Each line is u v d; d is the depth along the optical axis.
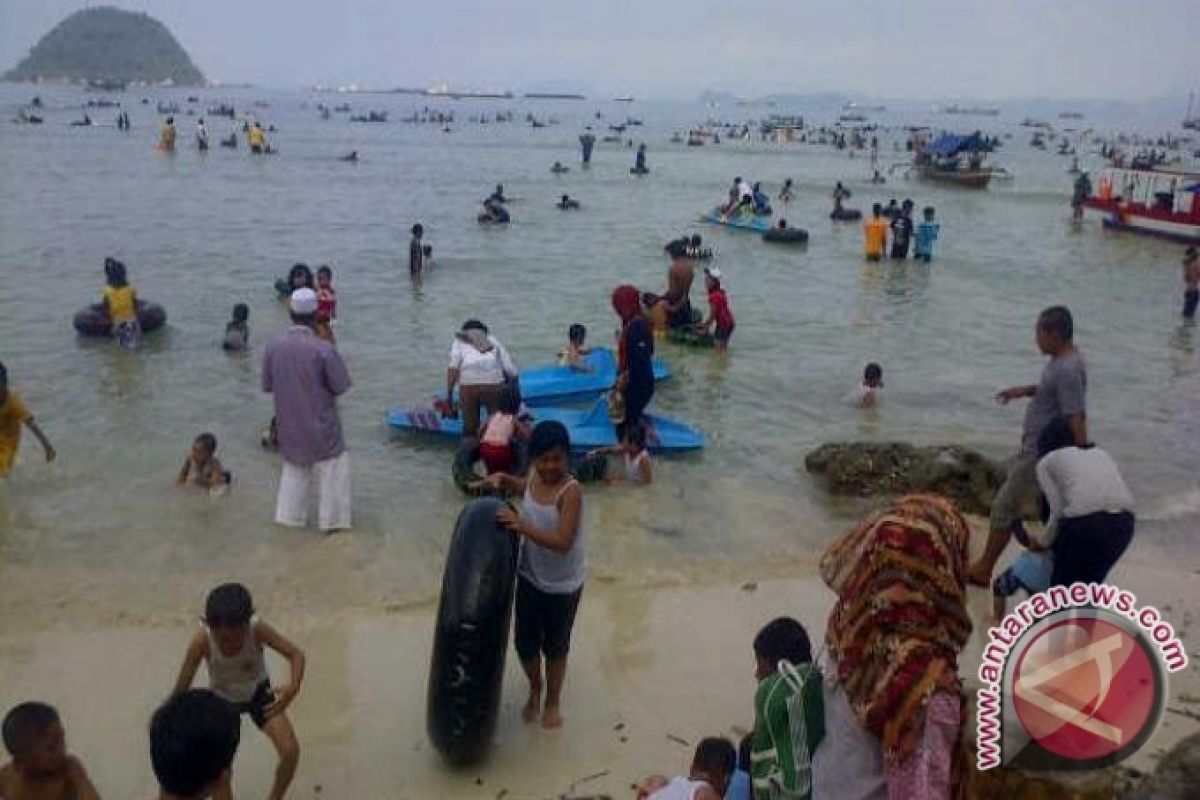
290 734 5.41
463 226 30.38
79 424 11.90
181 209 31.36
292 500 9.10
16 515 9.28
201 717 3.91
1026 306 21.39
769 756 3.89
